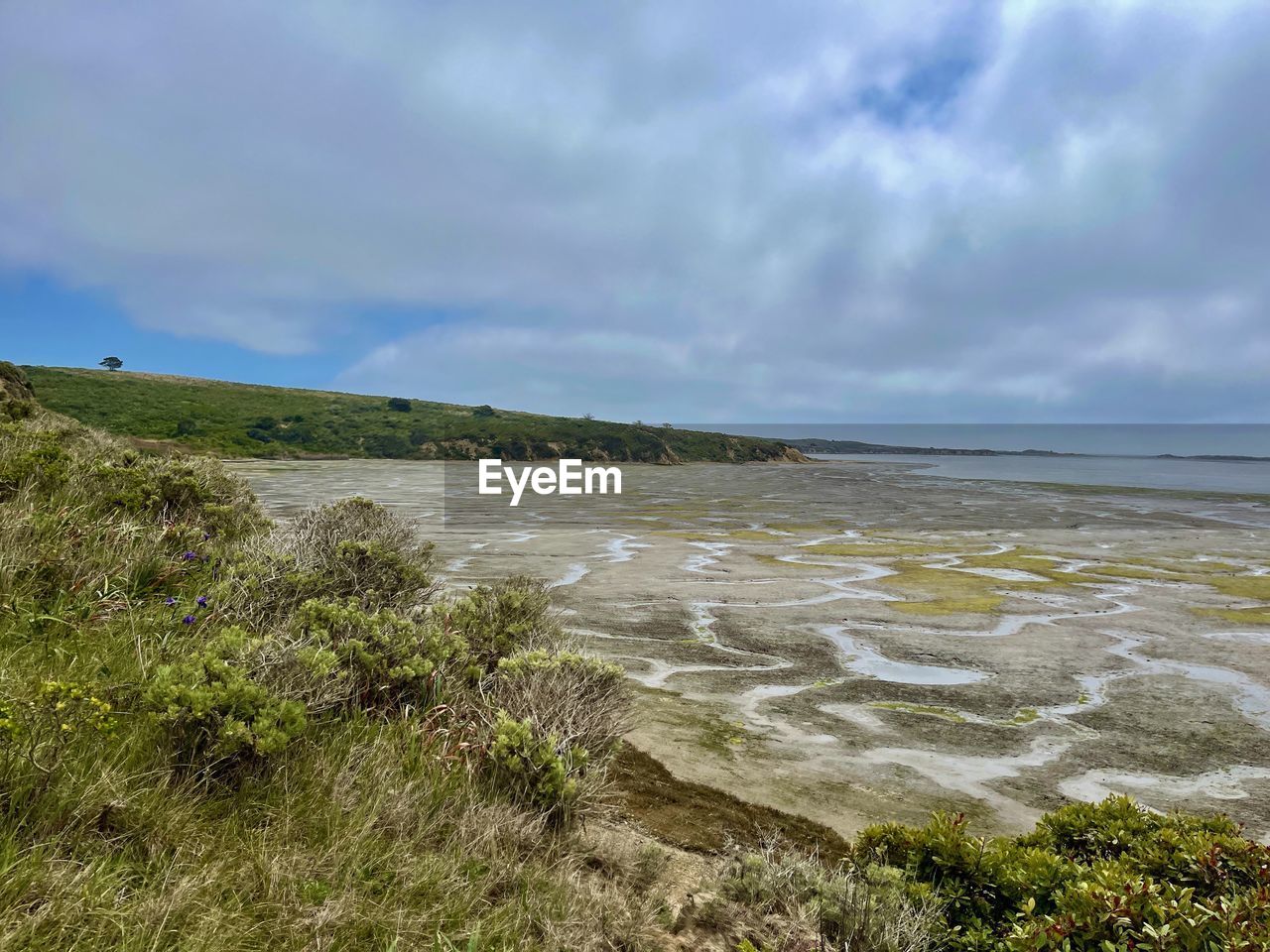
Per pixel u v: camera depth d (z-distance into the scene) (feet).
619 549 47.62
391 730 10.51
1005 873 8.27
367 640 12.38
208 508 21.15
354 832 7.77
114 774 7.20
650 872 9.32
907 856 9.08
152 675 9.75
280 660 10.27
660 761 13.99
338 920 6.42
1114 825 8.98
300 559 17.03
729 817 11.73
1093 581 37.91
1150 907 6.81
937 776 14.01
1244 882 7.70
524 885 7.82
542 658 12.81
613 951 7.32
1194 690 19.77
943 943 7.80
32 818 6.46
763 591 33.65
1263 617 29.35
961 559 45.70
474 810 8.89
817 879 8.68
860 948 7.61
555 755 9.87
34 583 12.36
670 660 21.80
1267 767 14.85
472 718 11.71
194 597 14.35
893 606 30.71
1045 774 14.25
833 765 14.39
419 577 17.81
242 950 5.88
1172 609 30.81
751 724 16.60
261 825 7.57
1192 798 13.33
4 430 22.65
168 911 5.83
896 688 19.66
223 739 7.97
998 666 21.91
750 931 8.14
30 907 5.55
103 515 17.61
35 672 9.28
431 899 7.12
